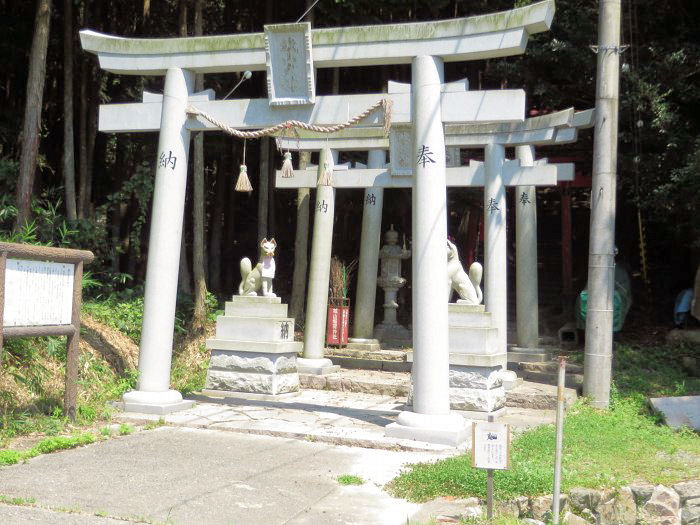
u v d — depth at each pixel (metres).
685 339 13.91
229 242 19.30
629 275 16.50
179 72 9.10
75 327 8.01
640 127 14.73
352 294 18.62
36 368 9.13
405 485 6.14
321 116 8.65
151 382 8.94
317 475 6.48
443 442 7.68
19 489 5.72
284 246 20.70
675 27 15.95
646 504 6.40
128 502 5.53
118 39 9.28
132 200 17.44
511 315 17.33
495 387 9.40
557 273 19.08
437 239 7.95
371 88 18.25
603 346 10.45
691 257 16.47
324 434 7.90
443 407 7.91
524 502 5.93
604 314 10.48
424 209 7.98
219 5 18.16
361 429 8.25
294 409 9.39
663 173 14.72
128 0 16.42
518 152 13.03
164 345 9.00
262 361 9.95
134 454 6.94
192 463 6.69
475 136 12.03
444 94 8.08
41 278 7.49
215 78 16.97
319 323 12.52
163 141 9.06
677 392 11.00
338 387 11.34
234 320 10.13
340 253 18.62
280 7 17.59
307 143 12.51
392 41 8.23
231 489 5.95
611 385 10.84
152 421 8.42
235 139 18.52
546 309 17.52
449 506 5.75
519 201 13.37
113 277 14.48
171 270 9.04
